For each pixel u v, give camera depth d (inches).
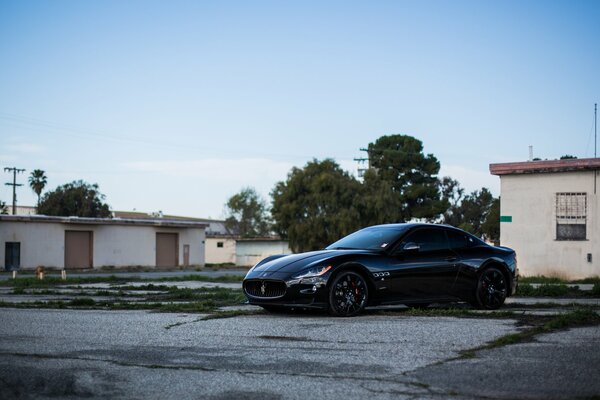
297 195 2368.4
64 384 179.3
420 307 388.8
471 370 189.5
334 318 317.4
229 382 179.5
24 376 189.0
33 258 1663.4
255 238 2765.7
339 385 174.4
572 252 781.9
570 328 262.7
